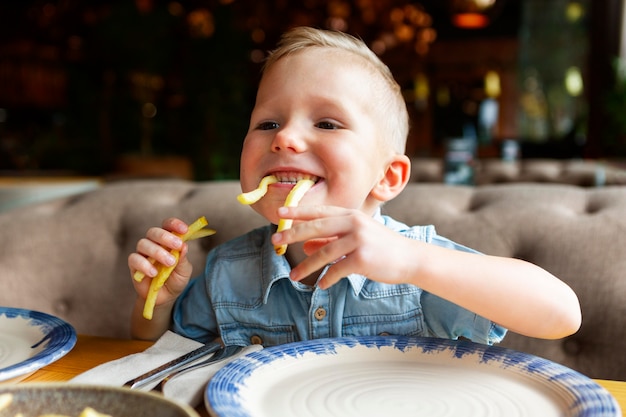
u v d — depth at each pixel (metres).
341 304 0.91
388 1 7.05
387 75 0.98
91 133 5.33
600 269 1.07
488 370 0.64
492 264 0.76
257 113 0.90
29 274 1.33
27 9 6.72
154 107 5.58
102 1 6.70
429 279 0.72
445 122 9.37
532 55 7.71
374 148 0.90
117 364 0.67
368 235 0.67
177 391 0.60
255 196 0.78
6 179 3.45
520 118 8.37
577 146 5.97
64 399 0.47
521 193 1.26
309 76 0.88
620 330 1.04
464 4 6.53
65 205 1.47
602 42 5.38
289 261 0.97
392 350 0.70
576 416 0.52
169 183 1.52
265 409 0.55
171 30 5.60
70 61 5.87
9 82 6.75
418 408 0.56
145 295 0.91
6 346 0.75
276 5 6.62
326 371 0.64
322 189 0.84
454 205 1.28
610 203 1.18
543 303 0.76
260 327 0.94
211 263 1.02
